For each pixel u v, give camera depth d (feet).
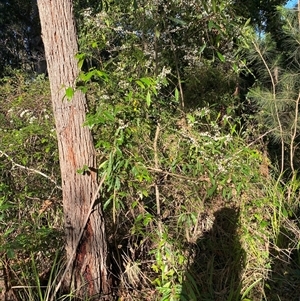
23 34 32.48
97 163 8.71
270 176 11.65
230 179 10.47
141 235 9.68
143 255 9.66
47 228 8.81
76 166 8.10
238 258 9.55
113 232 9.21
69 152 8.08
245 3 15.34
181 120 11.43
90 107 9.37
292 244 10.39
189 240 9.75
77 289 8.20
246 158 11.35
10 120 13.30
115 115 8.69
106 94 9.57
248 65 14.65
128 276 9.06
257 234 10.04
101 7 13.24
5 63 30.22
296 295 9.29
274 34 15.02
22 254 8.80
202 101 13.65
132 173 8.98
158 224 9.34
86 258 8.31
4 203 9.17
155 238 9.31
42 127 11.61
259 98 12.55
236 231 9.98
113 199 8.59
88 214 8.16
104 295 8.52
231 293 8.68
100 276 8.47
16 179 10.30
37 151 11.20
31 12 32.65
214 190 9.75
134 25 11.91
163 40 12.03
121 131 8.50
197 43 12.26
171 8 11.12
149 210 9.93
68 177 8.15
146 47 11.96
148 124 10.27
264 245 10.05
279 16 14.29
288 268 9.80
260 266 9.59
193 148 10.80
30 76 19.92
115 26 12.13
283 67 13.16
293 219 11.35
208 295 8.84
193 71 13.12
